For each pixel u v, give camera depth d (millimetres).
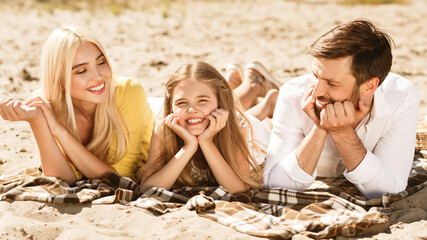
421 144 3850
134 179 3443
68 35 3035
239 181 3156
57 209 2826
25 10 11969
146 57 7473
